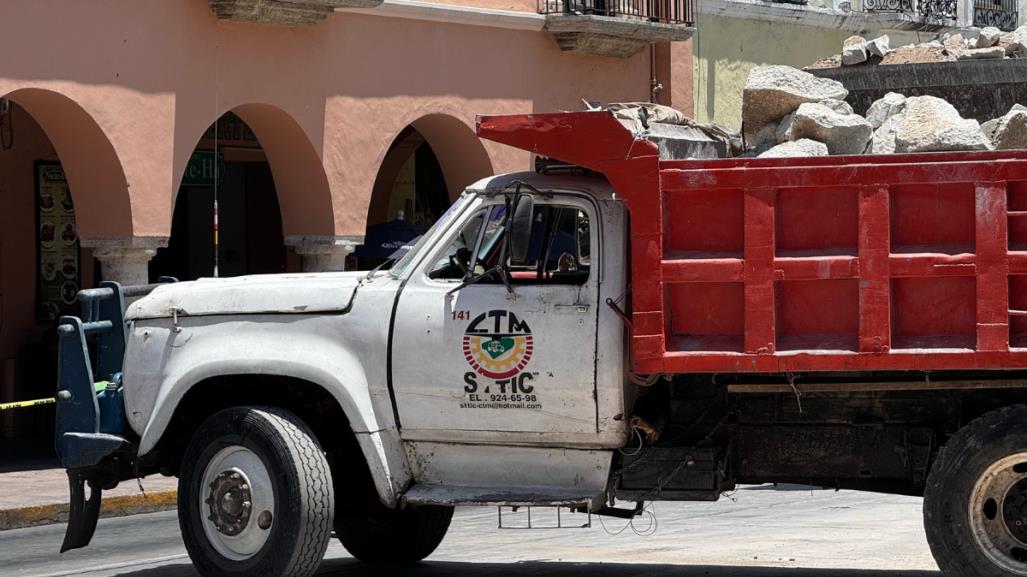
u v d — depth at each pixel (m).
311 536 11.93
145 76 24.30
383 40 27.27
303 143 26.39
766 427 11.74
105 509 19.50
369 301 12.02
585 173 11.93
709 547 15.32
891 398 11.46
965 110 14.28
